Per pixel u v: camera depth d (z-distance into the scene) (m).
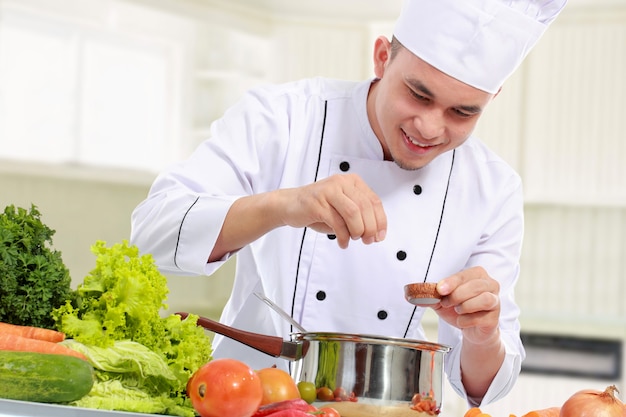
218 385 1.13
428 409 1.28
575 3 4.89
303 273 1.81
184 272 1.59
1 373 1.05
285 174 1.82
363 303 1.82
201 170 1.72
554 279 5.00
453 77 1.50
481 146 1.95
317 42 5.09
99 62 4.89
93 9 4.74
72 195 4.61
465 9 1.50
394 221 1.82
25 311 1.19
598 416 1.31
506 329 1.83
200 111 5.08
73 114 4.83
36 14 4.63
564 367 4.69
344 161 1.83
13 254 1.20
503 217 1.91
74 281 4.59
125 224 4.81
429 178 1.85
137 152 5.04
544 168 4.99
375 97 1.78
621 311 4.88
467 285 1.53
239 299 1.89
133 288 1.19
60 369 1.07
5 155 4.63
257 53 5.12
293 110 1.84
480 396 1.80
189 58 5.04
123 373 1.16
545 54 4.98
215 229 1.53
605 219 4.93
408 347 1.26
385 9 4.98
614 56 4.88
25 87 4.69
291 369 1.77
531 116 5.00
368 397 1.25
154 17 4.91
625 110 4.88
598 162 4.92
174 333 1.24
